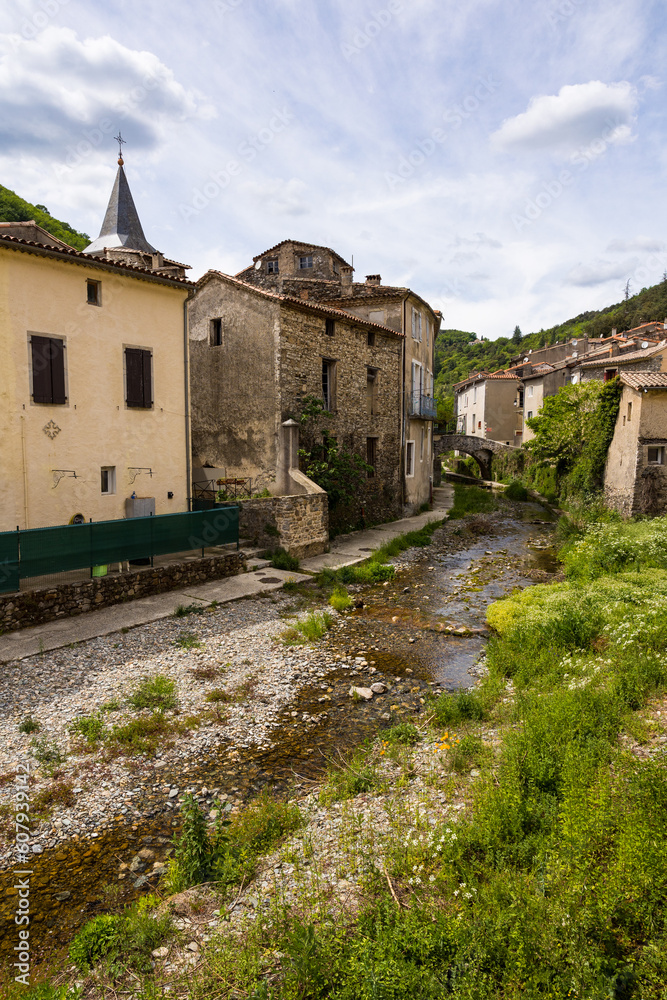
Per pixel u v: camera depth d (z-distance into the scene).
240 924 4.04
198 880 4.64
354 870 4.48
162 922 4.10
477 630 10.81
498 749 6.06
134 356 12.88
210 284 18.77
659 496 20.59
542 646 8.98
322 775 6.25
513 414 45.41
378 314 23.94
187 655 9.21
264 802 5.66
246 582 13.28
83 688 7.93
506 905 3.69
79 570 11.38
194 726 7.18
